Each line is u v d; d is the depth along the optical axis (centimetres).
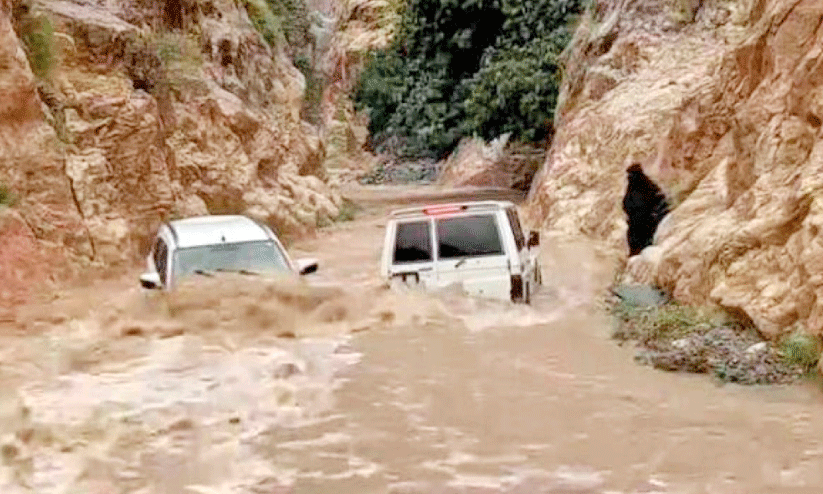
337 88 6397
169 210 2281
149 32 2681
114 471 894
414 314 1490
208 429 1004
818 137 1317
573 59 3316
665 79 2666
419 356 1265
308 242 2822
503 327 1417
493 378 1151
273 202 2822
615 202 2361
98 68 2281
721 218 1489
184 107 2678
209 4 3253
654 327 1314
